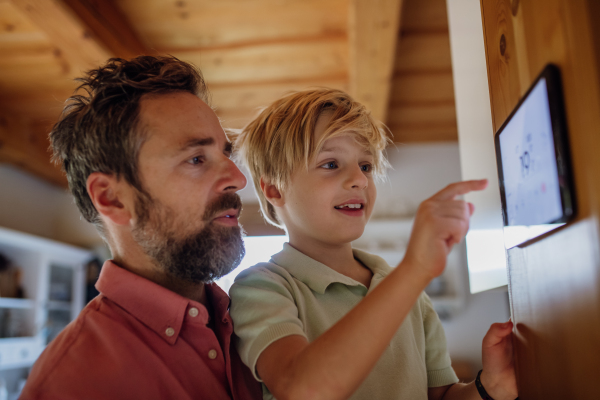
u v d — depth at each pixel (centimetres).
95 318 84
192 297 96
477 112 102
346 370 59
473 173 109
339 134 103
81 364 76
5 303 340
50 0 211
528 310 64
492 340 78
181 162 89
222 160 93
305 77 321
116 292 88
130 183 89
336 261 104
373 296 61
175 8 257
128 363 78
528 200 59
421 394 93
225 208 91
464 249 412
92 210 98
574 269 49
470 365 395
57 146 100
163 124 90
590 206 45
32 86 335
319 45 288
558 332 54
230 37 281
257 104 354
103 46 247
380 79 283
